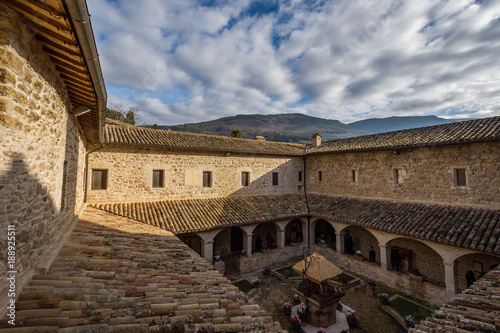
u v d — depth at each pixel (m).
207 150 14.73
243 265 14.16
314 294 9.80
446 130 12.68
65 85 5.26
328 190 17.80
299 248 16.70
